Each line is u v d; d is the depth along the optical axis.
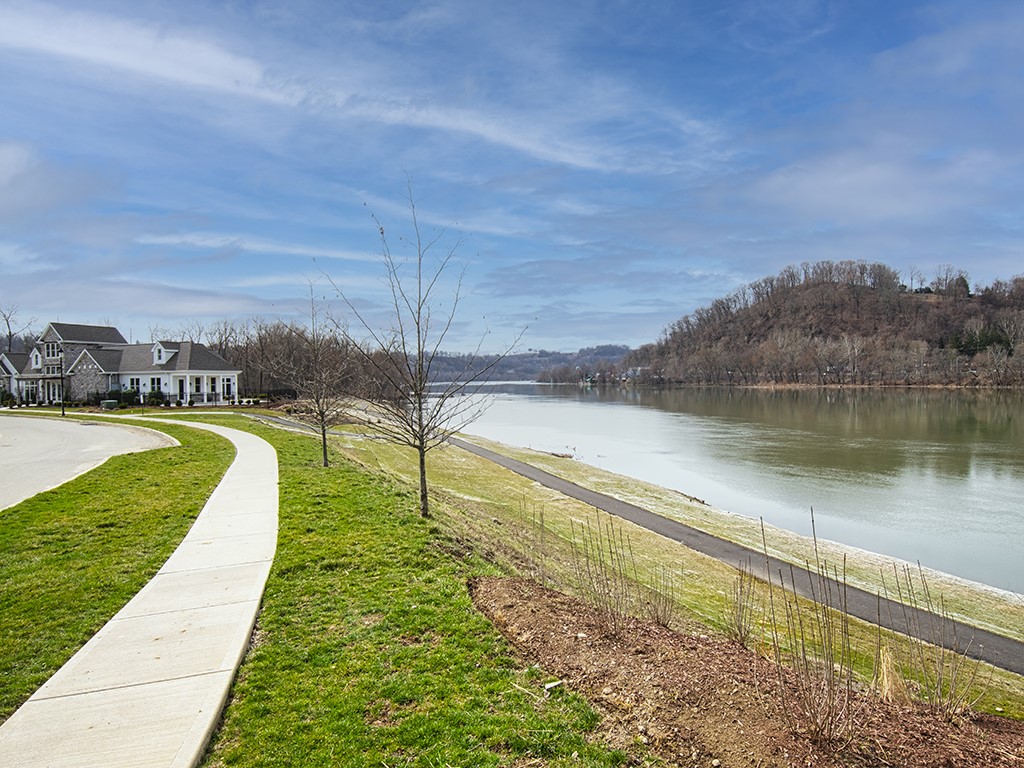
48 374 49.97
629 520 18.84
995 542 17.98
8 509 10.60
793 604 11.86
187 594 6.88
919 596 12.98
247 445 19.98
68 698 4.74
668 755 4.20
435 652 5.66
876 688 5.90
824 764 3.98
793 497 23.66
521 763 4.12
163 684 4.96
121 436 24.88
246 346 59.16
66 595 6.82
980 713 5.77
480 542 10.74
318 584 7.28
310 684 5.08
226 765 4.08
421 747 4.28
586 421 57.00
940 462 30.55
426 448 11.62
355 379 20.00
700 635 7.67
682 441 40.28
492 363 13.66
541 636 6.02
